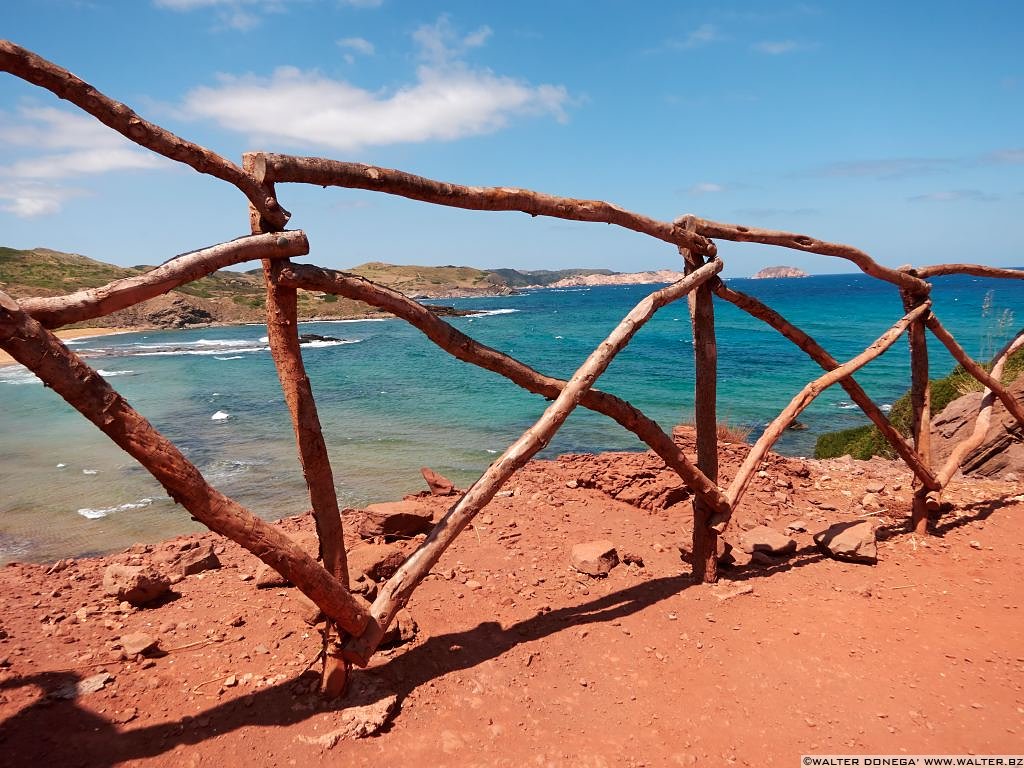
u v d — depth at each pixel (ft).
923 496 21.09
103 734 9.72
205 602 14.49
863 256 19.02
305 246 10.19
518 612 14.93
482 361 12.68
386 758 9.98
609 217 14.16
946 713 11.73
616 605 15.57
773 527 22.09
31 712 9.94
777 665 13.16
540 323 245.04
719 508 16.62
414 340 192.95
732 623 14.84
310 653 12.36
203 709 10.53
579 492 24.64
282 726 10.28
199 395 86.38
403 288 599.16
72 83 8.04
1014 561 18.66
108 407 7.93
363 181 10.79
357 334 222.69
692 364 117.50
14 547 28.73
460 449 51.21
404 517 18.45
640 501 23.25
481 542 19.19
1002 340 125.49
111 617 13.58
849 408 71.97
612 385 92.22
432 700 11.46
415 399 80.69
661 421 66.03
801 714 11.67
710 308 16.48
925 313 21.22
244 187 9.59
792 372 103.76
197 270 8.92
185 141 8.96
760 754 10.65
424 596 15.29
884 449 42.39
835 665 13.19
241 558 17.97
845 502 25.29
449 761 10.04
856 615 15.29
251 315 314.55
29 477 42.65
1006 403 24.77
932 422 35.91
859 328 176.65
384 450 50.85
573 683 12.39
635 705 11.82
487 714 11.24
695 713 11.65
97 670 11.32
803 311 247.91
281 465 45.47
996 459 30.53
